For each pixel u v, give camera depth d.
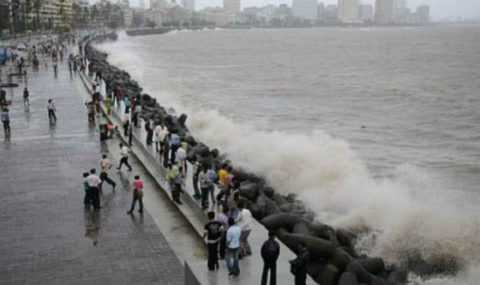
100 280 13.66
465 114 44.84
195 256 15.01
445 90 61.03
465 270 16.59
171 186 19.30
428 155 30.80
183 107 45.56
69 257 14.95
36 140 28.73
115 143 28.11
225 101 51.41
